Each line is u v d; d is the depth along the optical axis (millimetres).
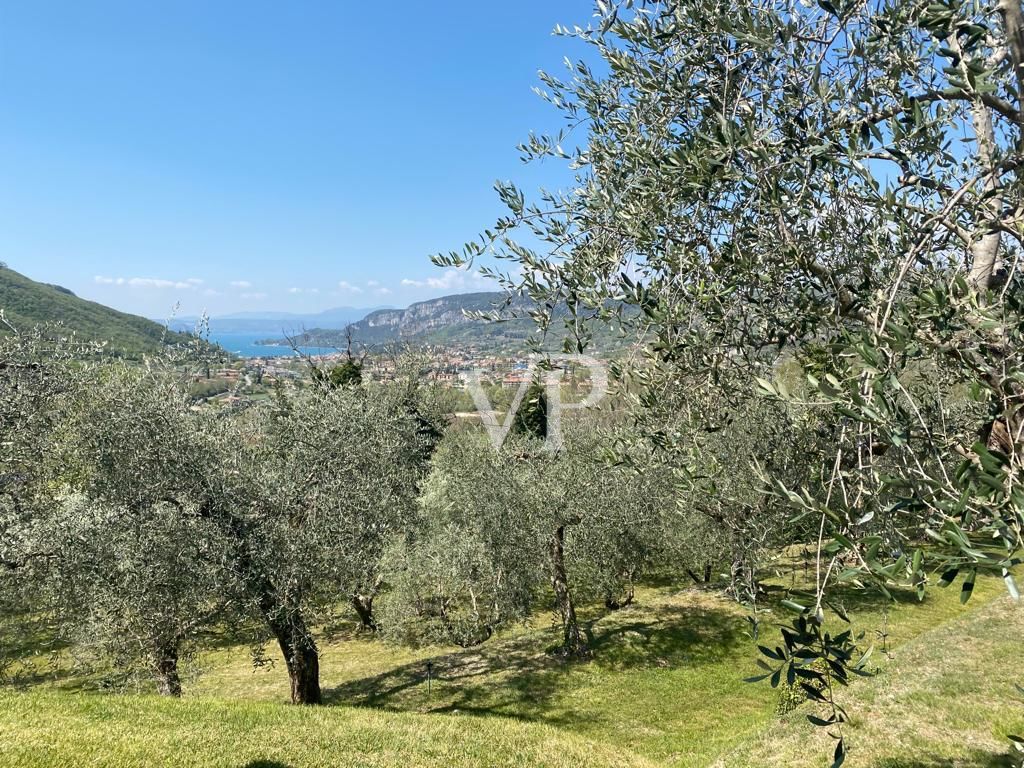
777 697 12367
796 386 3240
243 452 12688
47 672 14141
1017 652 10320
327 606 12477
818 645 2215
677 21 3305
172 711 8523
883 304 2742
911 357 2389
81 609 11180
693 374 3434
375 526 12797
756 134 2812
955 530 1736
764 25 2861
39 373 11336
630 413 3592
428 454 28094
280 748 7766
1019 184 2389
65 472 11750
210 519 10742
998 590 17391
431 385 29406
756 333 3418
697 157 2945
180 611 10367
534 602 21828
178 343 13867
